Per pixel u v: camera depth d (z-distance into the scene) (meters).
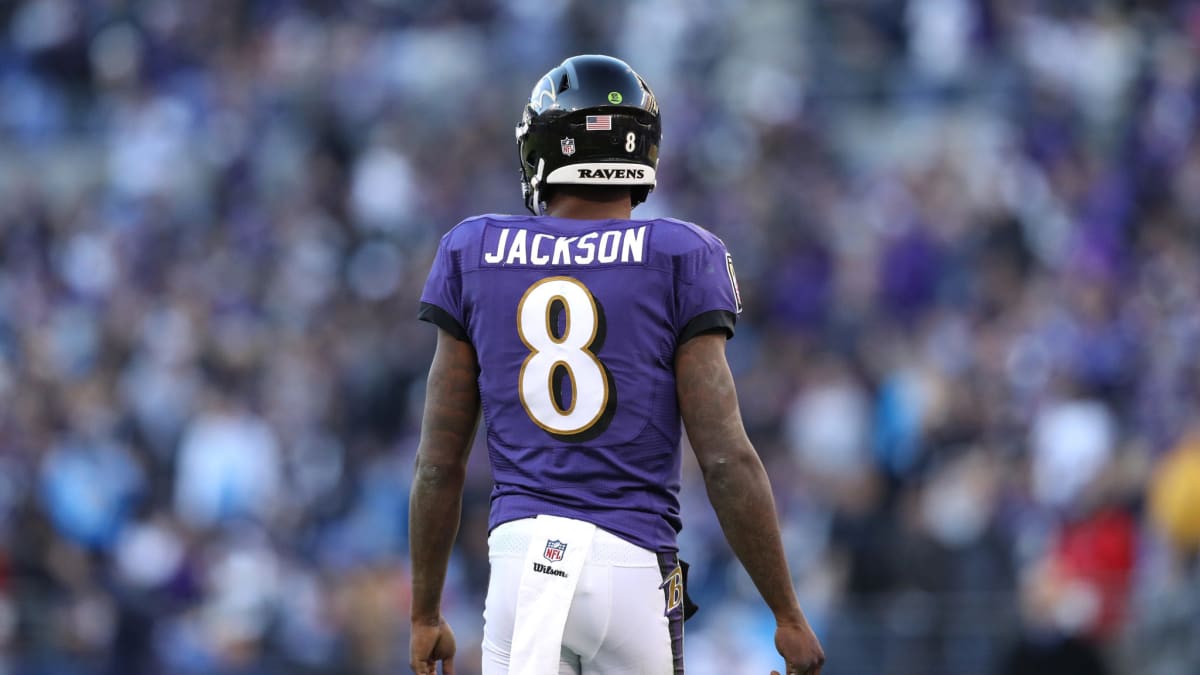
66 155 66.06
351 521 42.69
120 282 57.25
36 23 70.06
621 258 13.00
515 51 60.84
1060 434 37.31
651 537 12.94
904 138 55.62
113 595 38.78
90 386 49.16
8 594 39.34
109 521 43.97
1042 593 32.09
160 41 67.62
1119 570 32.25
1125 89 53.16
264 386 47.97
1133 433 37.91
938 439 38.28
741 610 34.81
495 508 13.16
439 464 13.45
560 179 13.34
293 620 37.72
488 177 56.09
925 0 58.03
